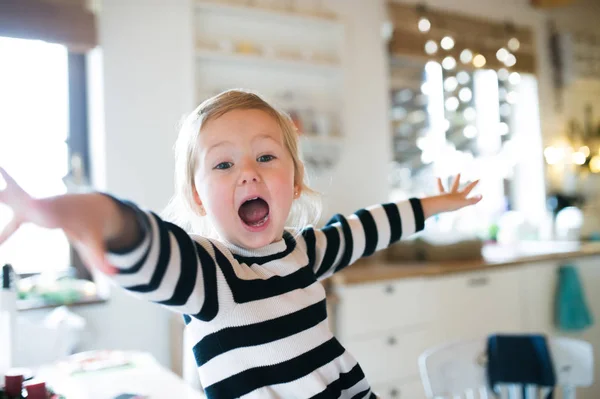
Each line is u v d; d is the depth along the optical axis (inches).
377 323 87.7
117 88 90.6
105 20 90.4
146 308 90.0
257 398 25.2
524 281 106.9
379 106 118.6
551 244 133.4
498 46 135.9
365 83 117.2
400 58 122.6
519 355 50.6
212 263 25.7
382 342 87.8
